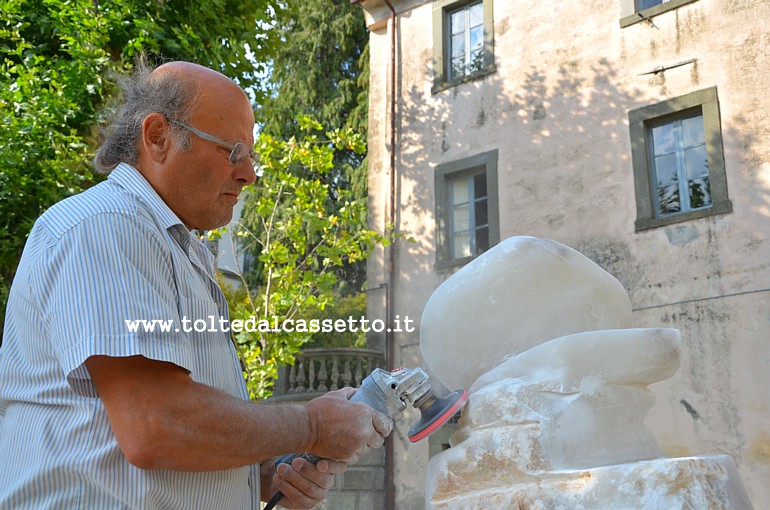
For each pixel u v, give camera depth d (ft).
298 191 24.39
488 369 5.04
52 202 15.05
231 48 18.40
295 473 5.45
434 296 5.37
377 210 35.88
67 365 4.05
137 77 5.55
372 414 4.77
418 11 36.94
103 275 4.16
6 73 15.85
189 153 5.04
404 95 36.27
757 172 25.90
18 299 4.56
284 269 23.39
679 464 4.07
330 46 54.29
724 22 27.73
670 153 28.55
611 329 4.95
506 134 32.42
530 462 4.39
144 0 17.44
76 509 4.11
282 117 52.26
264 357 22.09
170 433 4.00
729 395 24.85
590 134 30.12
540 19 32.73
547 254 4.97
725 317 25.46
